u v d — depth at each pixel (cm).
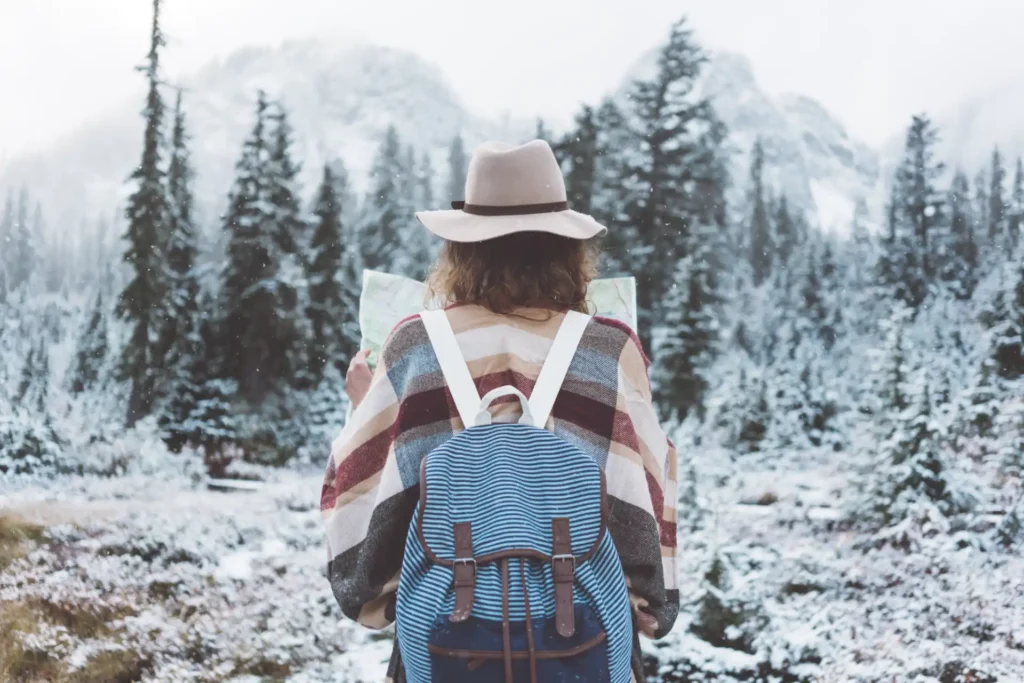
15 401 1927
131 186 3209
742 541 1086
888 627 706
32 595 735
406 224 4931
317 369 3350
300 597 848
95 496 1534
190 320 3241
